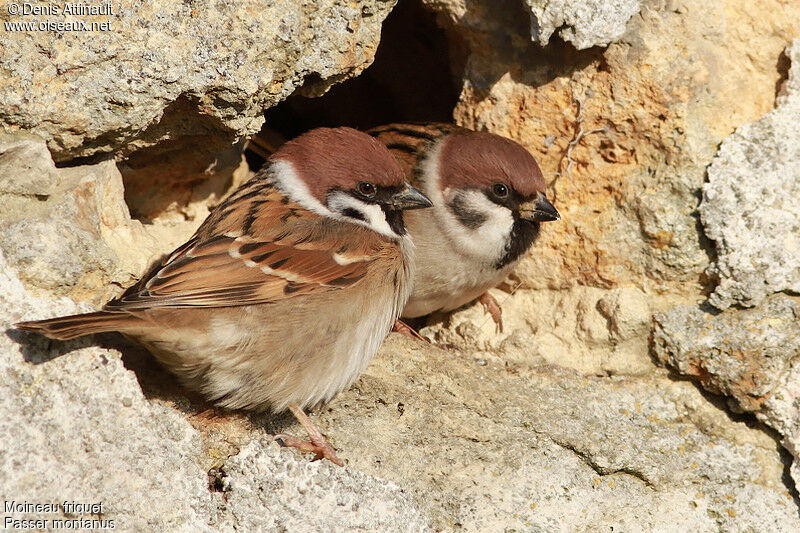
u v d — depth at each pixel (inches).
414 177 408.2
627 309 386.0
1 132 293.1
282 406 326.3
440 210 399.2
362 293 335.0
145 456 287.9
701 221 379.9
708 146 387.9
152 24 305.3
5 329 275.7
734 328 373.1
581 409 371.6
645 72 387.2
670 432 372.2
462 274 403.2
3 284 282.0
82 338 285.7
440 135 415.5
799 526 364.2
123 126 309.3
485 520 344.2
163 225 397.7
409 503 339.0
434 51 472.7
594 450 361.7
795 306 372.5
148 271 326.6
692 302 385.4
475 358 399.9
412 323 442.0
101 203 316.2
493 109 415.5
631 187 394.0
